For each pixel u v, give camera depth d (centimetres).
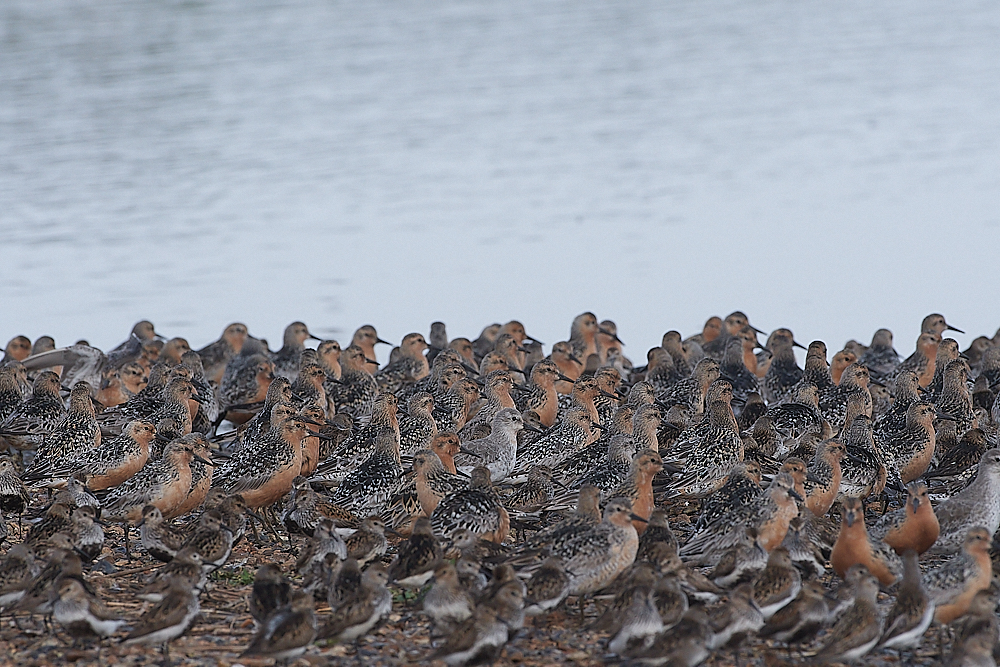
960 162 6744
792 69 9288
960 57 9594
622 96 8431
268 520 2002
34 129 6575
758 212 5950
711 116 7969
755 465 1875
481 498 1781
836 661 1451
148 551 1766
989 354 2745
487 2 11481
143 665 1454
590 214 5925
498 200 6150
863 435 2078
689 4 11775
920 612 1436
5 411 2508
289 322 4447
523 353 3203
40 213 5506
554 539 1644
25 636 1527
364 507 1900
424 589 1630
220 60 8375
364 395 2638
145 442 2075
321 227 5622
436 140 7244
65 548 1566
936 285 4772
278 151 6781
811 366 2716
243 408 2652
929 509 1725
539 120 7769
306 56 8881
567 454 2211
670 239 5522
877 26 10906
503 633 1404
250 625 1586
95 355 2745
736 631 1427
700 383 2614
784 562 1522
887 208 5978
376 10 10706
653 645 1369
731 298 4684
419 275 4994
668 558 1566
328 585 1581
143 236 5297
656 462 1858
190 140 6744
